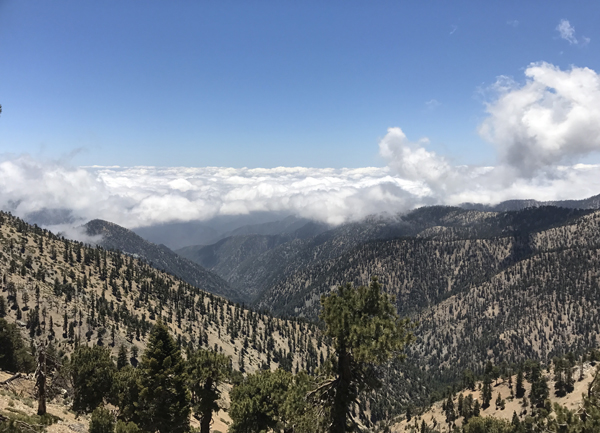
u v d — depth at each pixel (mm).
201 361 50062
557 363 171375
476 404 191125
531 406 171625
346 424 24734
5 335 76562
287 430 29375
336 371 24938
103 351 62281
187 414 48375
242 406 46750
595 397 28359
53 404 49969
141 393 47219
